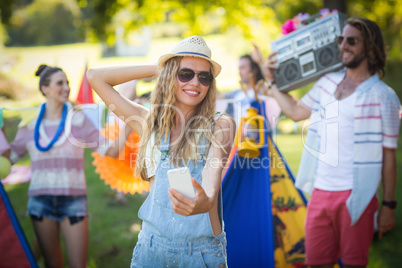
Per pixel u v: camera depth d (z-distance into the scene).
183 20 12.98
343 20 4.50
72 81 25.59
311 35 4.58
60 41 45.22
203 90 3.07
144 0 12.88
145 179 3.28
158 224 3.02
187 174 2.56
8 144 4.91
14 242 4.36
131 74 3.23
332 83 4.41
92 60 34.53
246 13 12.98
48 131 4.89
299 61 4.66
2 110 4.89
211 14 14.26
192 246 2.98
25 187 10.11
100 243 6.78
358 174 4.11
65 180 4.82
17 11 42.09
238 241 4.60
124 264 6.04
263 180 4.56
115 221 7.81
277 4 14.29
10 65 26.56
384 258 6.01
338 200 4.20
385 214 4.24
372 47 4.16
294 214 4.80
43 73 4.93
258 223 4.59
